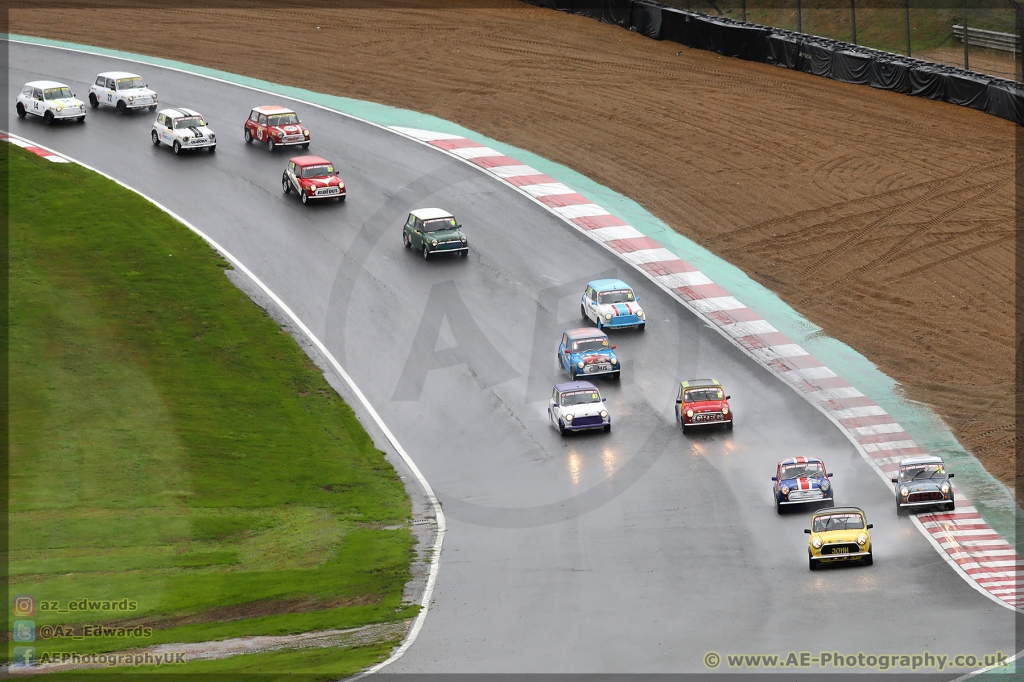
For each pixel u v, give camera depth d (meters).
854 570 111.88
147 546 117.69
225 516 126.88
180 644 95.88
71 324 166.88
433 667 90.25
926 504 123.44
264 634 99.38
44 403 146.50
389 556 120.19
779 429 146.00
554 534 125.75
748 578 111.69
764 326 169.00
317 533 125.56
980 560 112.38
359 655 93.75
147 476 133.50
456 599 110.19
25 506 123.62
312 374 162.25
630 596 108.88
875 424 145.12
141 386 154.00
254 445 145.25
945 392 150.75
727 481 135.75
